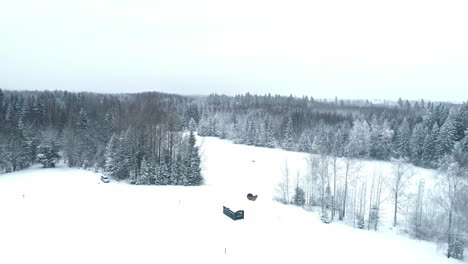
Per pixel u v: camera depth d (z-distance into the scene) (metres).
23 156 72.69
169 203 49.53
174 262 31.83
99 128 79.94
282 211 49.31
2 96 115.94
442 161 78.06
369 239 40.81
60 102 142.88
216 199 52.84
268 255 34.38
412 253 37.00
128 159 64.69
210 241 36.84
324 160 58.19
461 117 90.88
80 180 61.66
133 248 34.25
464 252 37.88
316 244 38.00
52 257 31.69
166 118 78.69
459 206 37.50
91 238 36.09
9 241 34.41
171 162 65.62
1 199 47.91
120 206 47.16
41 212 43.25
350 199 54.22
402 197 57.88
